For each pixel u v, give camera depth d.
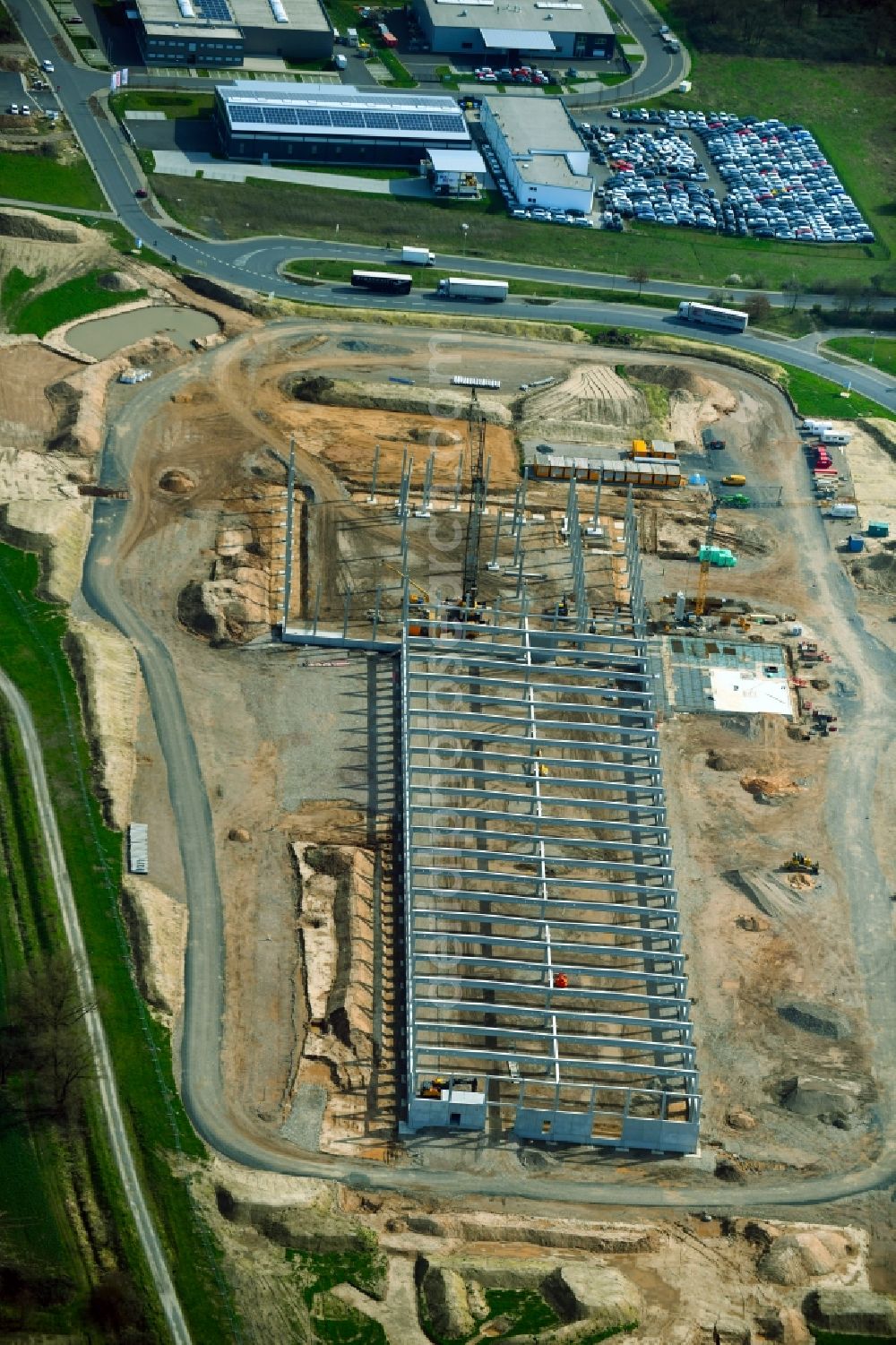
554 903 165.88
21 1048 147.00
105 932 160.12
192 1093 148.88
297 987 159.00
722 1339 136.62
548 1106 152.88
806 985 166.12
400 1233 141.50
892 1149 152.88
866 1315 138.62
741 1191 148.38
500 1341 134.12
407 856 167.38
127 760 178.12
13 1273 133.12
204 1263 136.12
